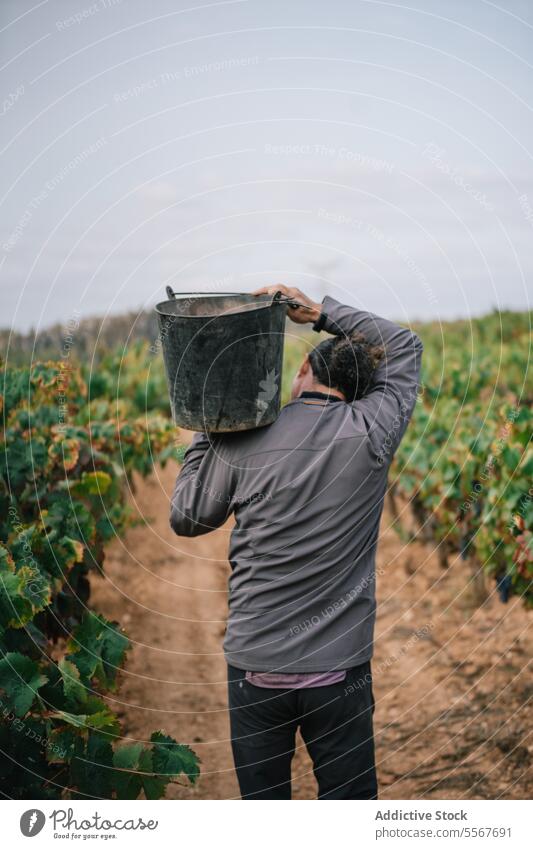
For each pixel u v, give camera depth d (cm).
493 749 338
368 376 230
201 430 218
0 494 318
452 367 705
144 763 245
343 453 216
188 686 416
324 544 218
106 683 271
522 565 405
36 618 312
